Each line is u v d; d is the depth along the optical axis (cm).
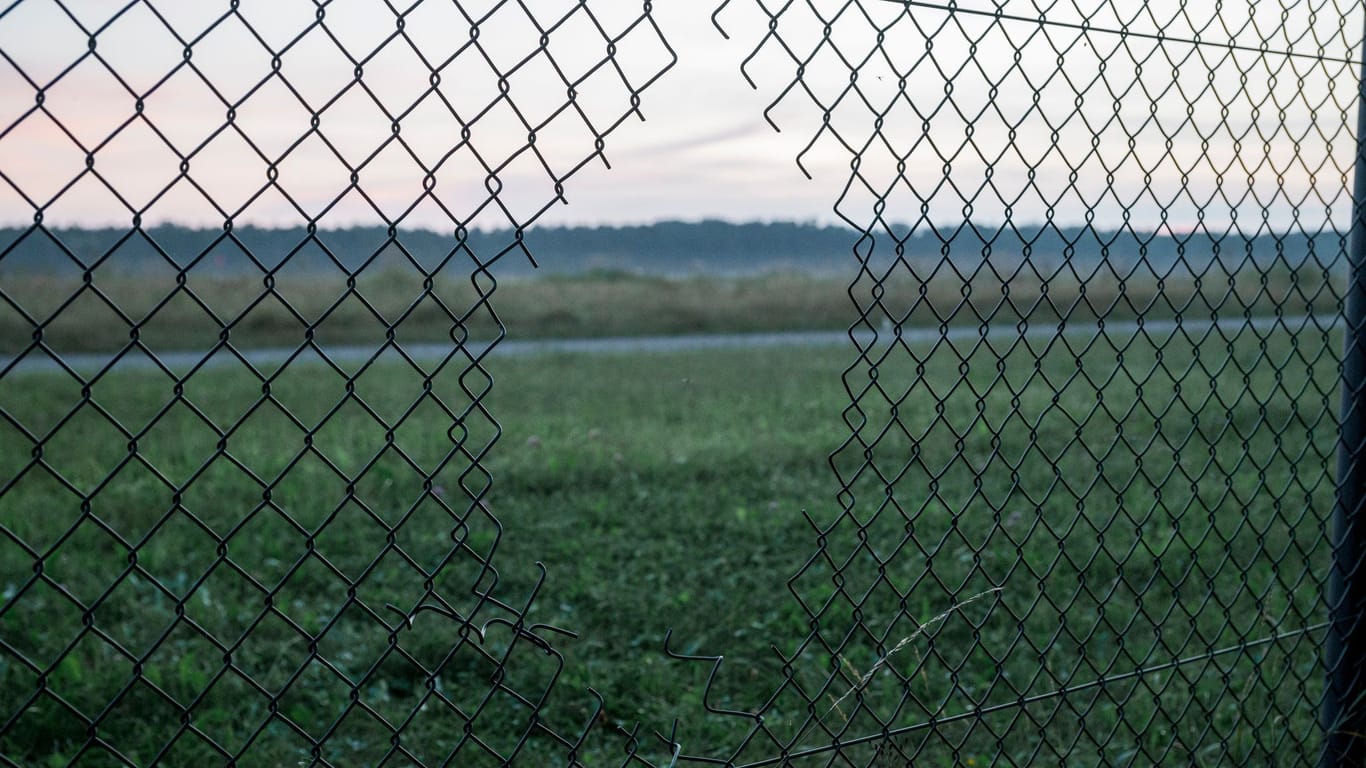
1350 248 241
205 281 1562
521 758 343
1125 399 1061
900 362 1392
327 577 509
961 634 449
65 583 489
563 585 502
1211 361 1327
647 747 353
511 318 2080
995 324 1989
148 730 340
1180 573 523
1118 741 348
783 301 2302
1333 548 251
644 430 877
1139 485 700
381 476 693
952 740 354
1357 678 250
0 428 861
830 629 455
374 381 1199
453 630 439
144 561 520
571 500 659
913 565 534
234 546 545
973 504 655
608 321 2150
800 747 353
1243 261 225
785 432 870
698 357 1505
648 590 490
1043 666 225
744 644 441
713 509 635
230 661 151
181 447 785
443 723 364
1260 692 375
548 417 954
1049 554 549
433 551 553
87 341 1508
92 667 395
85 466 720
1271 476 727
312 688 390
